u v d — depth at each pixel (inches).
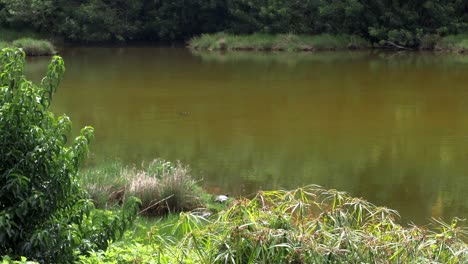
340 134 566.3
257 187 400.5
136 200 215.0
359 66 1072.8
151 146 512.1
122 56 1267.2
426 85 852.0
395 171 441.4
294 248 152.3
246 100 743.7
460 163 462.0
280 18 1477.6
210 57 1241.4
